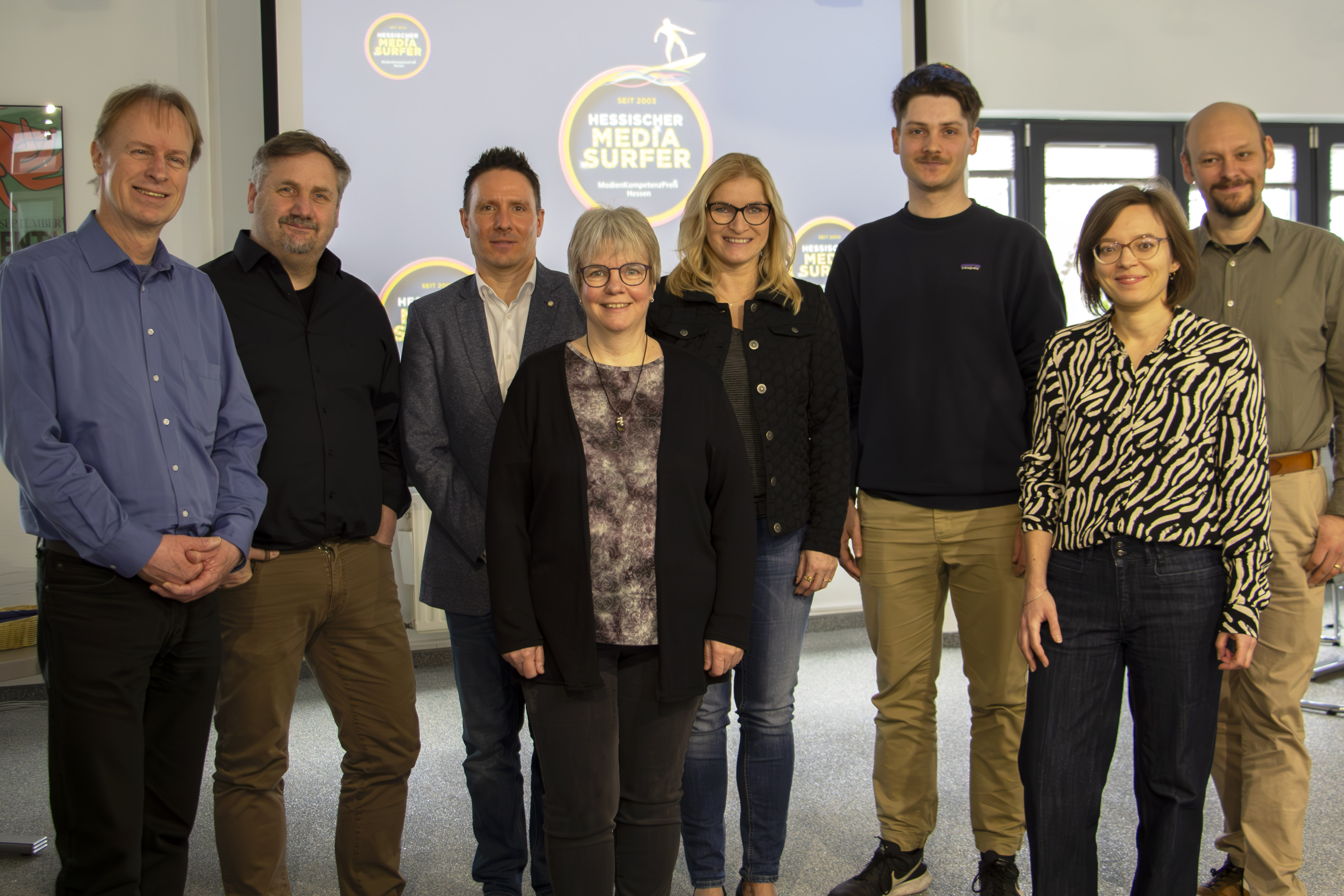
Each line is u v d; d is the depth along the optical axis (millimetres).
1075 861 1681
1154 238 1630
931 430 2082
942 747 3068
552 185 4070
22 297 1504
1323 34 5234
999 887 2051
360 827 1976
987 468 2059
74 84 3943
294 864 2391
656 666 1613
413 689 2041
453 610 1969
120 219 1604
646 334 1928
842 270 2248
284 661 1860
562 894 1586
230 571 1645
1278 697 1973
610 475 1614
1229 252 2094
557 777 1593
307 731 3432
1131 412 1633
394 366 2076
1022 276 2080
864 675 3932
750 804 1986
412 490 3963
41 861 2436
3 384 1499
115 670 1529
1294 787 1963
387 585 2025
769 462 1905
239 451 1727
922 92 2090
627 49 4105
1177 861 1607
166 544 1539
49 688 1543
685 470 1634
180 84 4004
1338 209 5438
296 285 1957
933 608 2152
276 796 1894
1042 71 4961
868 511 2164
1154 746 1630
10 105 3893
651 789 1622
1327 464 4352
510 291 2096
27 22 3902
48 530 1533
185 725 1661
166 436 1602
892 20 4297
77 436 1532
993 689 2086
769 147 4219
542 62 4039
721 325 1956
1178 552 1588
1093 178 5227
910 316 2109
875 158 4305
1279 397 1999
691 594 1619
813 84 4242
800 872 2291
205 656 1666
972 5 4867
